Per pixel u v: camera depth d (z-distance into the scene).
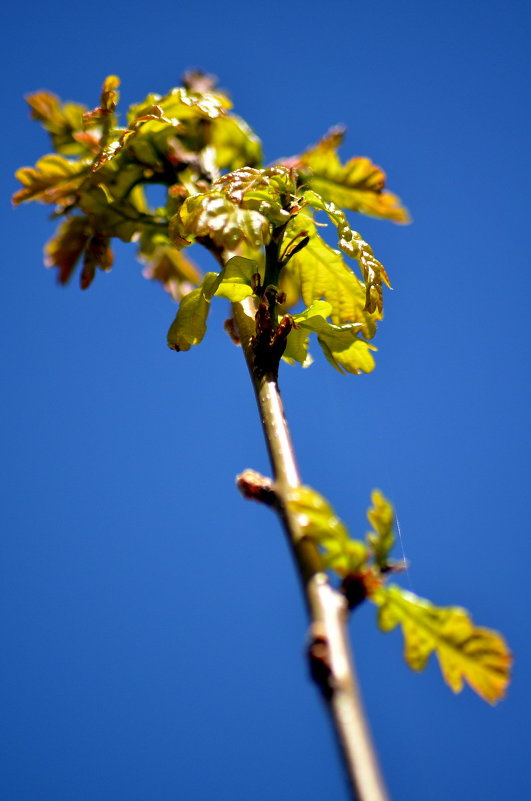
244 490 0.56
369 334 0.64
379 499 0.56
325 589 0.54
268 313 0.60
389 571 0.55
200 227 0.61
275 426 0.58
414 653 0.56
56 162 0.66
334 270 0.65
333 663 0.53
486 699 0.56
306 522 0.55
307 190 0.63
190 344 0.62
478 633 0.56
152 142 0.66
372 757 0.52
